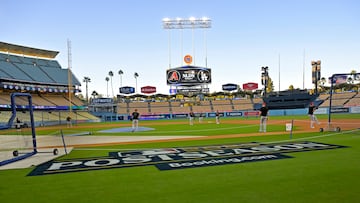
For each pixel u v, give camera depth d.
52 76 68.31
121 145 13.74
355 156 8.59
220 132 20.33
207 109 75.81
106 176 6.79
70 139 18.16
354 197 4.83
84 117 63.59
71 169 7.73
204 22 65.56
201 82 64.19
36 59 72.75
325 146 10.82
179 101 80.00
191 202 4.77
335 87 85.69
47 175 7.04
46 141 17.27
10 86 55.31
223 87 81.75
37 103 58.31
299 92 72.31
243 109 73.56
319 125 23.44
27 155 10.16
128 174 6.94
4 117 46.94
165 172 7.05
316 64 69.56
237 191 5.33
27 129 35.84
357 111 51.72
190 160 8.62
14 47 67.00
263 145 11.69
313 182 5.80
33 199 5.14
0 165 8.25
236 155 9.30
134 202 4.84
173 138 16.58
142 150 11.34
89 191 5.56
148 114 71.00
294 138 14.23
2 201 5.06
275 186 5.59
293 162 7.86
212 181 6.09
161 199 4.96
